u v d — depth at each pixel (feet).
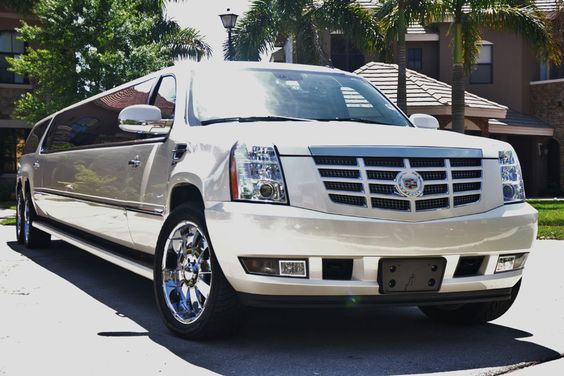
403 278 14.83
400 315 19.49
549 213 58.08
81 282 23.90
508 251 15.87
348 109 19.52
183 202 17.51
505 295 16.30
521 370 14.07
